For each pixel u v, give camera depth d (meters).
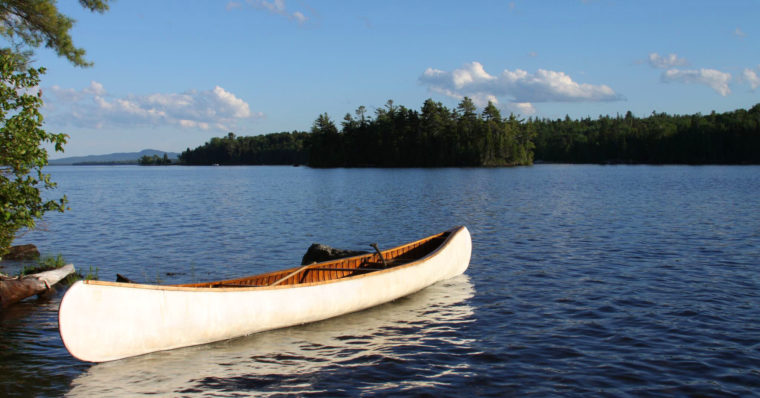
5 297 10.71
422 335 9.16
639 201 35.81
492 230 22.31
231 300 8.54
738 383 7.16
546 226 23.42
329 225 24.61
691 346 8.51
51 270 12.79
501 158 134.38
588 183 59.44
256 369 7.70
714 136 133.62
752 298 11.24
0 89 10.36
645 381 7.25
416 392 6.96
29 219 10.55
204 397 6.87
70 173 142.62
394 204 35.12
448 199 38.88
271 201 39.06
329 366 7.82
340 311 9.99
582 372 7.55
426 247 14.21
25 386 7.15
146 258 16.73
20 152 10.05
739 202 33.97
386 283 10.83
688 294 11.61
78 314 7.23
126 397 6.88
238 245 19.14
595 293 11.82
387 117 140.25
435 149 132.62
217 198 42.97
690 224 23.52
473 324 9.74
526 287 12.46
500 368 7.72
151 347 7.89
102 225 25.25
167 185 67.56
